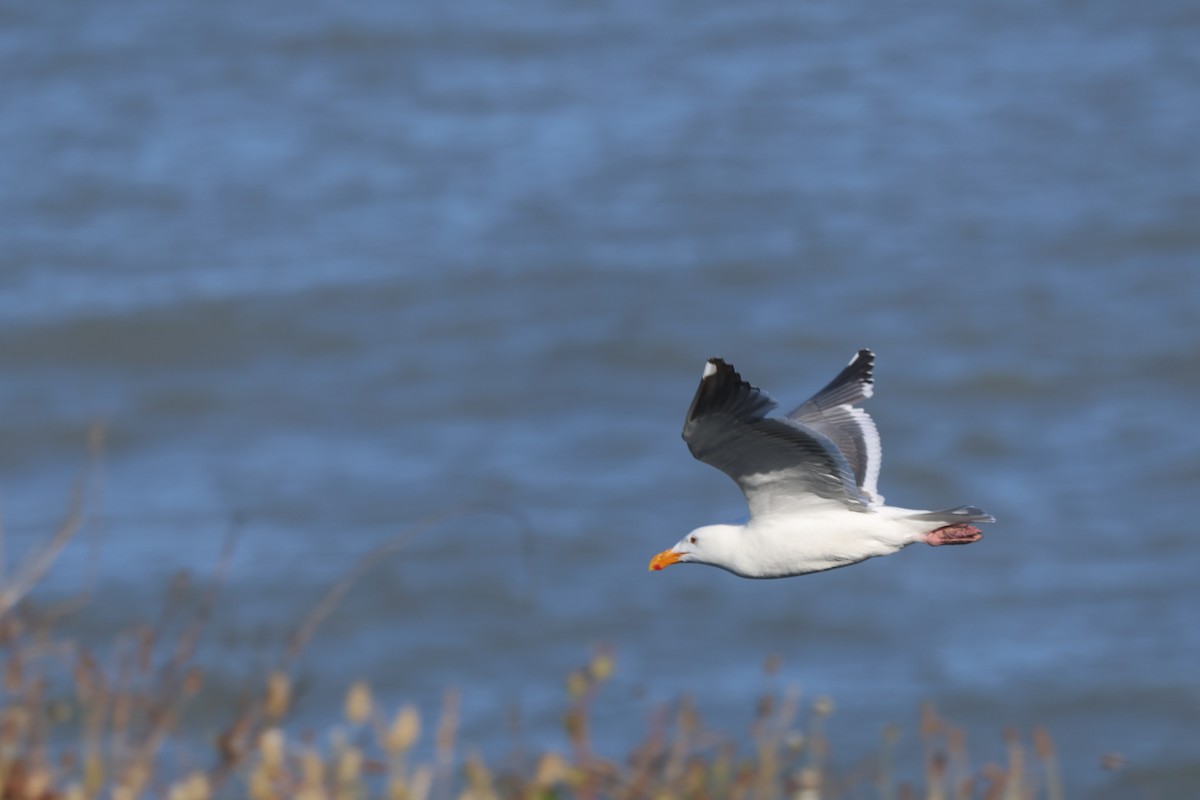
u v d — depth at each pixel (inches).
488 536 1005.2
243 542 1001.5
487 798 275.4
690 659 848.3
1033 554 967.6
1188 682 794.8
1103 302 1480.1
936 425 1216.8
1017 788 358.0
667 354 1400.1
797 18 2640.3
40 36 2566.4
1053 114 2122.3
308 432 1243.2
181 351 1443.2
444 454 1167.6
